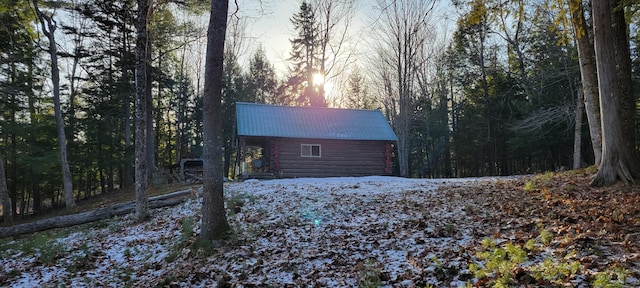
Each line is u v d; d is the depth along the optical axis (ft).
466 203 27.17
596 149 37.86
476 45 95.96
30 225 37.96
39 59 72.33
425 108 113.80
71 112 87.45
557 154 86.33
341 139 67.36
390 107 112.57
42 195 93.15
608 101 28.78
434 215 24.82
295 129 67.67
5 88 64.75
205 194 23.88
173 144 134.41
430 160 128.77
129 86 79.41
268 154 69.36
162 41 58.85
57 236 35.35
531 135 77.36
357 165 68.64
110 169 102.53
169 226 32.17
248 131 64.64
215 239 23.22
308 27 119.24
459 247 17.24
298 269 17.65
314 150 67.67
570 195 26.00
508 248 13.20
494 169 90.02
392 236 21.20
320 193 38.32
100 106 83.05
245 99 136.15
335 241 21.74
